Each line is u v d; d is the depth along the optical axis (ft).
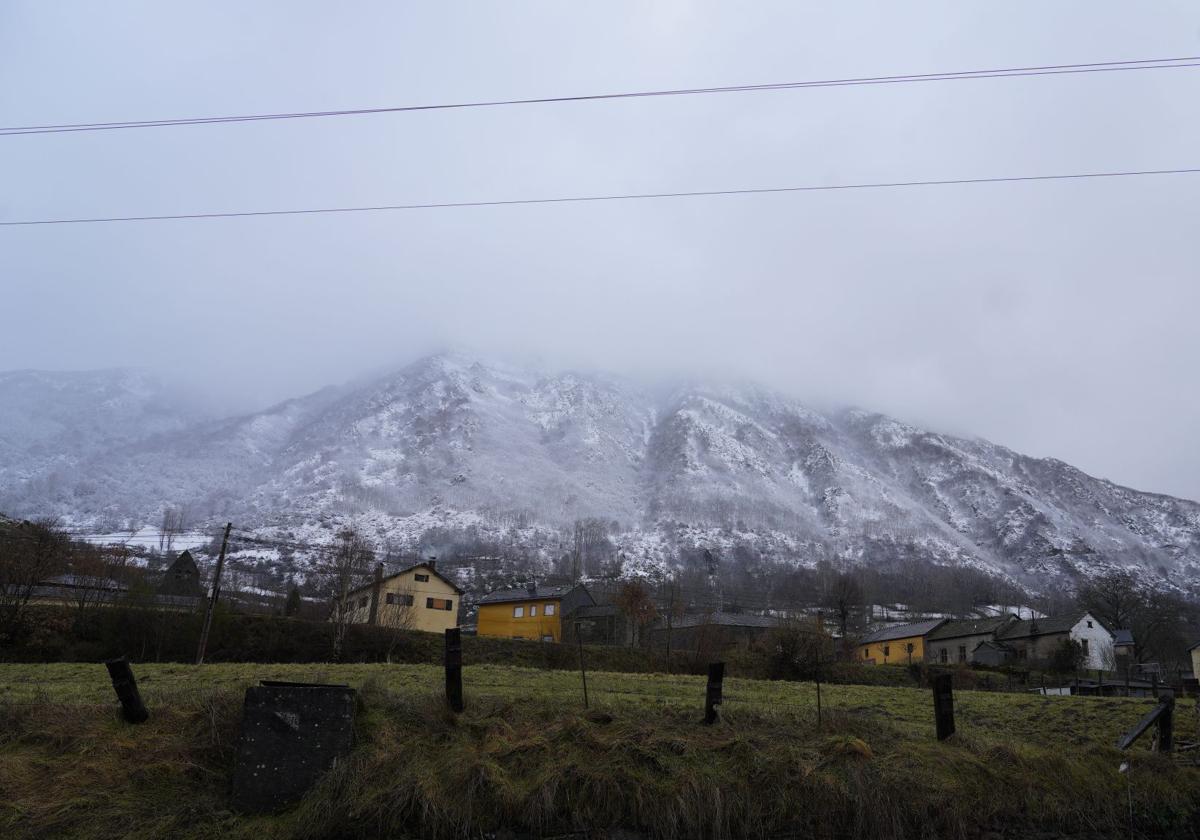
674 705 51.31
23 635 136.46
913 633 293.02
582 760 37.86
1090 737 55.06
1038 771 42.50
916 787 39.09
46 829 32.09
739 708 46.14
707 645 195.62
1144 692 142.92
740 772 38.55
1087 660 247.50
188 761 36.19
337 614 161.58
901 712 69.77
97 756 36.01
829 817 37.52
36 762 35.55
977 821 39.06
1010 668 200.23
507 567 542.57
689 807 36.50
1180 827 41.65
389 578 218.38
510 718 40.96
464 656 162.09
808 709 57.31
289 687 35.94
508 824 35.22
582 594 280.10
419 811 34.45
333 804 34.19
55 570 166.61
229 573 323.78
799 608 371.35
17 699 44.47
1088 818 40.63
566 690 75.20
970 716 68.49
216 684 65.92
